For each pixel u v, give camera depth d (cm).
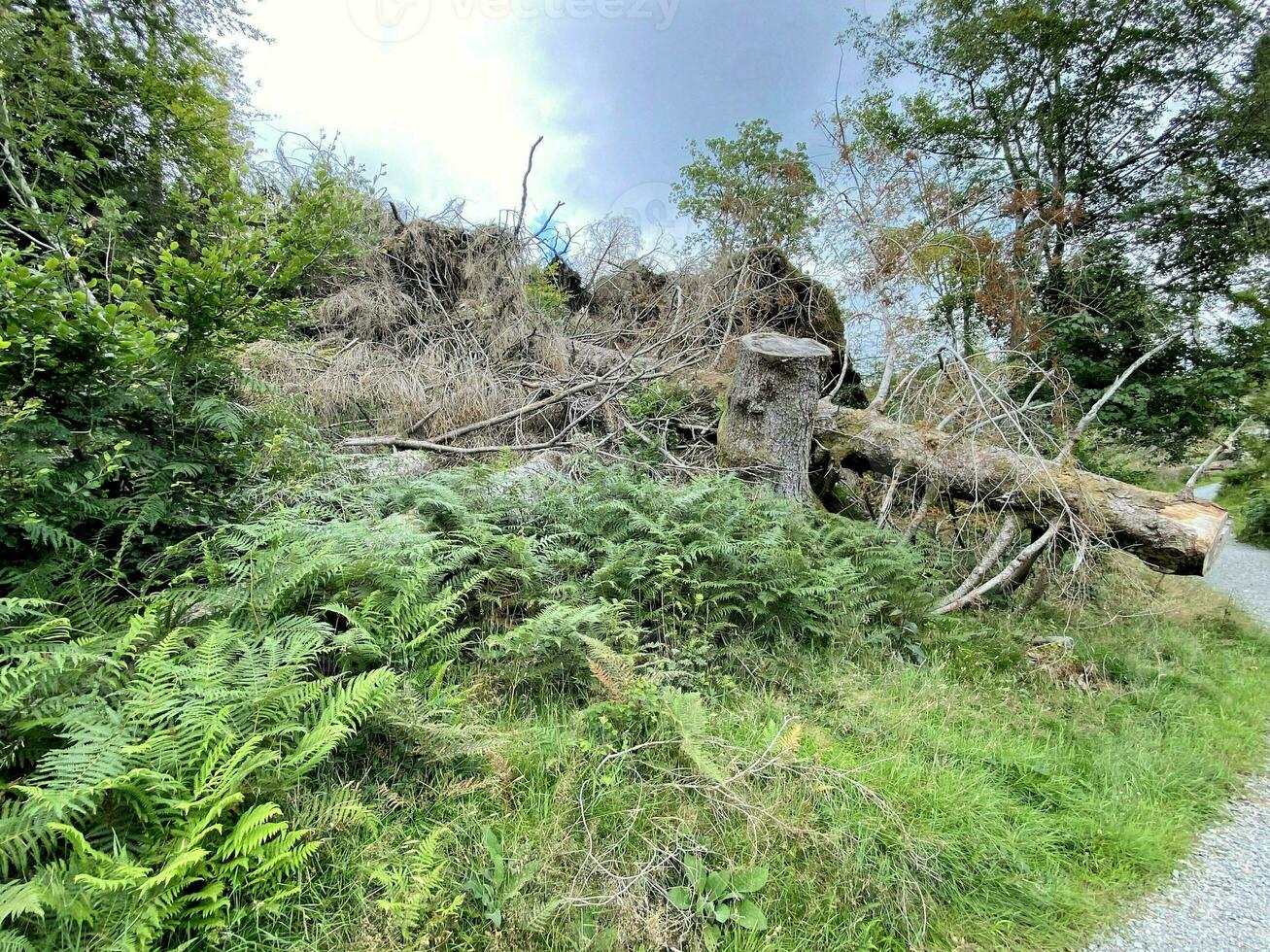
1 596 231
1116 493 465
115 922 136
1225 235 1078
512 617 326
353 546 284
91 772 152
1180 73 1104
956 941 195
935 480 526
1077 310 1043
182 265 282
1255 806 288
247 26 891
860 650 354
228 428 312
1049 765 282
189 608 250
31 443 245
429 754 212
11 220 511
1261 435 1059
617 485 419
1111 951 199
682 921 180
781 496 512
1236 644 503
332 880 169
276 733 186
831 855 205
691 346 777
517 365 734
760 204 878
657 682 265
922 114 1266
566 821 204
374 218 779
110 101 678
